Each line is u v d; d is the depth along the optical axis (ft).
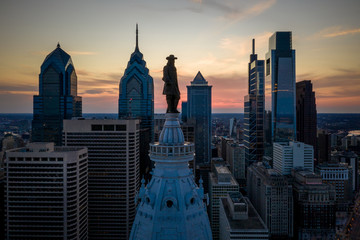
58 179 597.93
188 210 92.99
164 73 102.83
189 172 100.37
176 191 94.02
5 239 609.01
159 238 89.92
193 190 95.45
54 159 597.93
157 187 96.17
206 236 95.35
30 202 601.21
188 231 90.58
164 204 92.12
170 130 100.63
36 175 600.39
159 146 97.55
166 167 97.45
